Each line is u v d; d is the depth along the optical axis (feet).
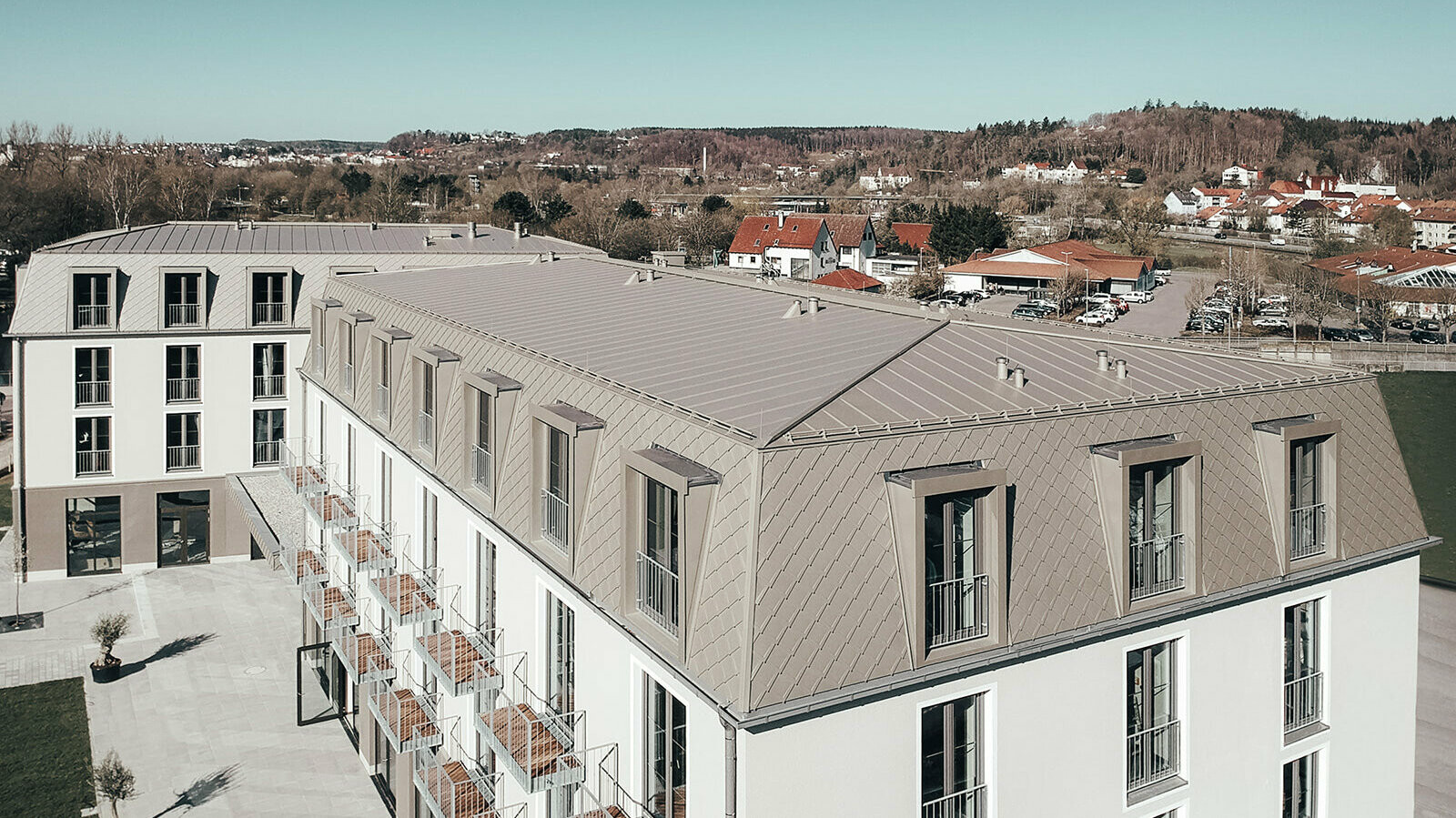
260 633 128.06
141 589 142.31
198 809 90.27
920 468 50.52
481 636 72.54
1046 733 52.42
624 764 54.49
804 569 46.52
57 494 144.46
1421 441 225.15
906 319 75.05
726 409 54.19
